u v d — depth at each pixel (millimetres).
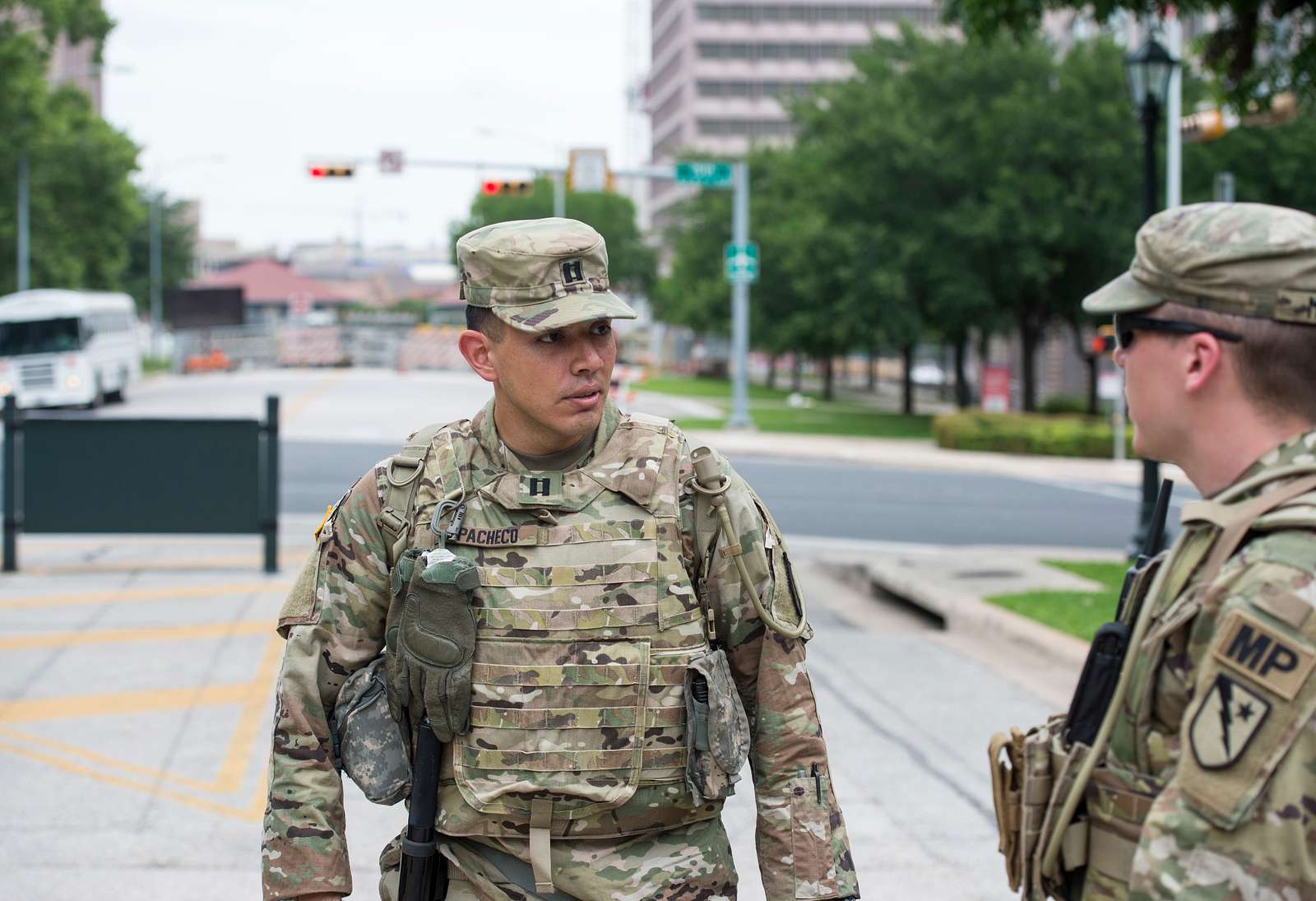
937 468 22375
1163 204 24125
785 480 19219
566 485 2248
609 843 2217
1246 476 1642
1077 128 28312
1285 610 1486
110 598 8922
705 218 51125
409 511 2316
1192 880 1497
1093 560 11344
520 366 2205
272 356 64000
